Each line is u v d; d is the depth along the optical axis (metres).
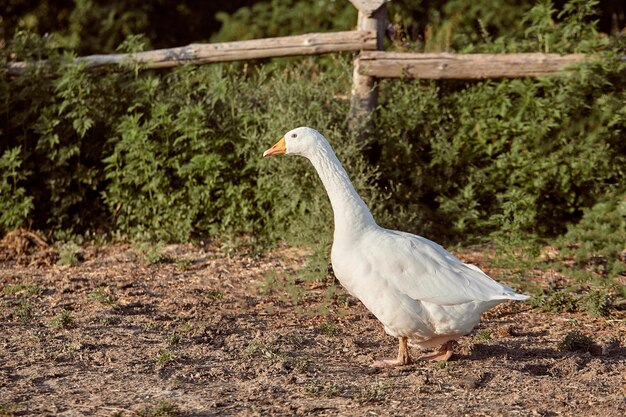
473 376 8.44
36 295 11.49
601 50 14.44
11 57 15.33
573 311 10.89
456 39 18.39
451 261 8.73
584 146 13.98
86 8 24.08
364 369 8.81
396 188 14.09
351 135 13.76
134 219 14.49
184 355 9.13
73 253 13.24
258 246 13.60
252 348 9.23
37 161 14.75
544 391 8.06
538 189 13.90
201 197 14.01
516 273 12.16
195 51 14.98
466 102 14.48
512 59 14.24
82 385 8.16
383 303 8.50
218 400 7.75
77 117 14.49
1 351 9.15
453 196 14.34
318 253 12.30
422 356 9.15
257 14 24.08
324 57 18.22
